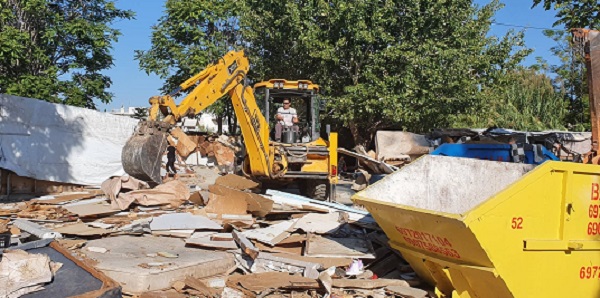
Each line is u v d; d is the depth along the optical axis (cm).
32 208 1110
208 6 2498
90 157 1678
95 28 2131
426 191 769
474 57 2170
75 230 864
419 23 2111
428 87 2078
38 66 2092
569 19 1163
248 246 752
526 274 564
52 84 2009
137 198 1016
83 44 2192
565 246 571
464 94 2119
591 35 710
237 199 976
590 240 587
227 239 821
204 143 2311
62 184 1612
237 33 2605
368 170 1859
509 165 728
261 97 1377
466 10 2203
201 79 1148
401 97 2052
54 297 518
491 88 2334
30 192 1554
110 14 2300
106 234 852
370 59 2111
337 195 1603
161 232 863
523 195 551
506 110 2808
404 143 1981
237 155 1450
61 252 673
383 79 2106
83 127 1670
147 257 715
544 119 3009
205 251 770
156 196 1025
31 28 2084
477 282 592
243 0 2373
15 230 883
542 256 567
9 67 2011
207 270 704
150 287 630
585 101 3041
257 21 2295
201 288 629
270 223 924
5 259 541
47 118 1581
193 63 2408
